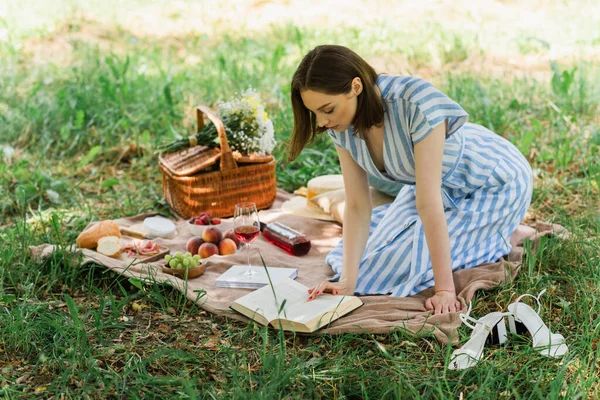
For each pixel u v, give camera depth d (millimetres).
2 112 6684
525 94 6891
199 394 2773
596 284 3578
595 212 4605
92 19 10727
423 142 3135
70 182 5555
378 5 11414
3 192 5191
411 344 3121
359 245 3508
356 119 3080
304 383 2869
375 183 4504
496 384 2840
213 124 4977
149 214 4906
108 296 3691
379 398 2758
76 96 6688
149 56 8719
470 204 3742
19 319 3262
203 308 3535
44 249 4000
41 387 2875
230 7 11633
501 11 10781
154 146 6055
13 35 9586
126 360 3061
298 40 8359
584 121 6273
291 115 6355
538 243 4004
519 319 3145
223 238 4262
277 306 3285
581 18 10188
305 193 5215
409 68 8320
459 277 3635
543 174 5270
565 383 2768
